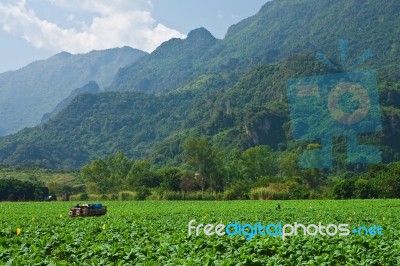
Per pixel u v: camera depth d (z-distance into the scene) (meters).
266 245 19.33
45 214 46.22
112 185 117.19
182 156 196.38
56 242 21.86
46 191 109.25
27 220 36.69
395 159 99.31
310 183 96.06
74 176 165.00
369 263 16.56
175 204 68.94
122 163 120.88
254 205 60.41
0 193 102.50
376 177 84.44
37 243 20.80
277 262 16.44
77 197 103.56
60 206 67.75
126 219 37.44
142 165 117.56
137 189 103.44
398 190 80.50
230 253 18.03
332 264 17.03
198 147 108.56
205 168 108.38
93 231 27.42
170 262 16.16
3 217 40.78
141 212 47.88
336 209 48.31
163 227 27.89
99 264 16.16
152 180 116.19
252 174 107.69
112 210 52.66
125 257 17.17
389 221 31.78
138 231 24.83
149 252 17.70
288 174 99.88
